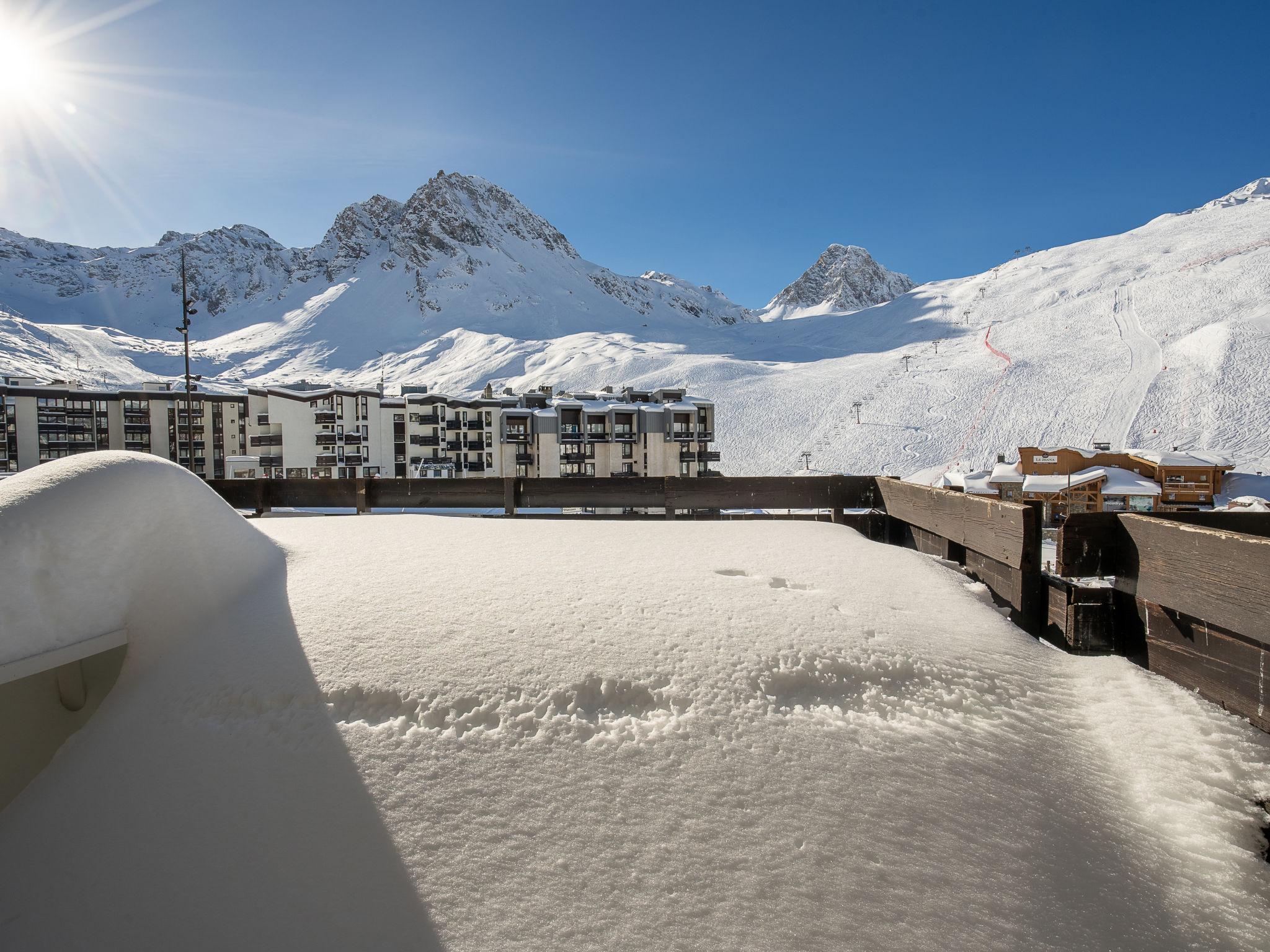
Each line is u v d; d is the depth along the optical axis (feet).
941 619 11.65
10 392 204.13
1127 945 5.87
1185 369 328.49
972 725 8.70
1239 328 347.15
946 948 5.81
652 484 23.75
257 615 11.37
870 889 6.33
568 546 16.72
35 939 6.36
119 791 7.89
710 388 472.03
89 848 7.22
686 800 7.32
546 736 8.21
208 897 6.48
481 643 10.19
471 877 6.46
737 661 9.80
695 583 13.17
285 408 205.67
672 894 6.28
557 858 6.65
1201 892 6.34
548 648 10.06
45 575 9.52
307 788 7.52
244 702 8.97
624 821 7.06
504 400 232.53
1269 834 6.91
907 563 15.01
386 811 7.16
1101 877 6.50
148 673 10.16
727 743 8.15
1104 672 10.19
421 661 9.63
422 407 216.13
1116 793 7.58
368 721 8.52
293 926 6.11
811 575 13.97
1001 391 362.94
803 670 9.60
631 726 8.48
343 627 10.75
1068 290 625.41
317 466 208.33
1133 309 474.08
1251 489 187.73
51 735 9.60
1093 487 156.56
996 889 6.35
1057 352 409.69
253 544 13.80
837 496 22.67
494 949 5.79
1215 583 8.72
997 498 14.20
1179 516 13.61
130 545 10.92
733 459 351.25
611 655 9.87
